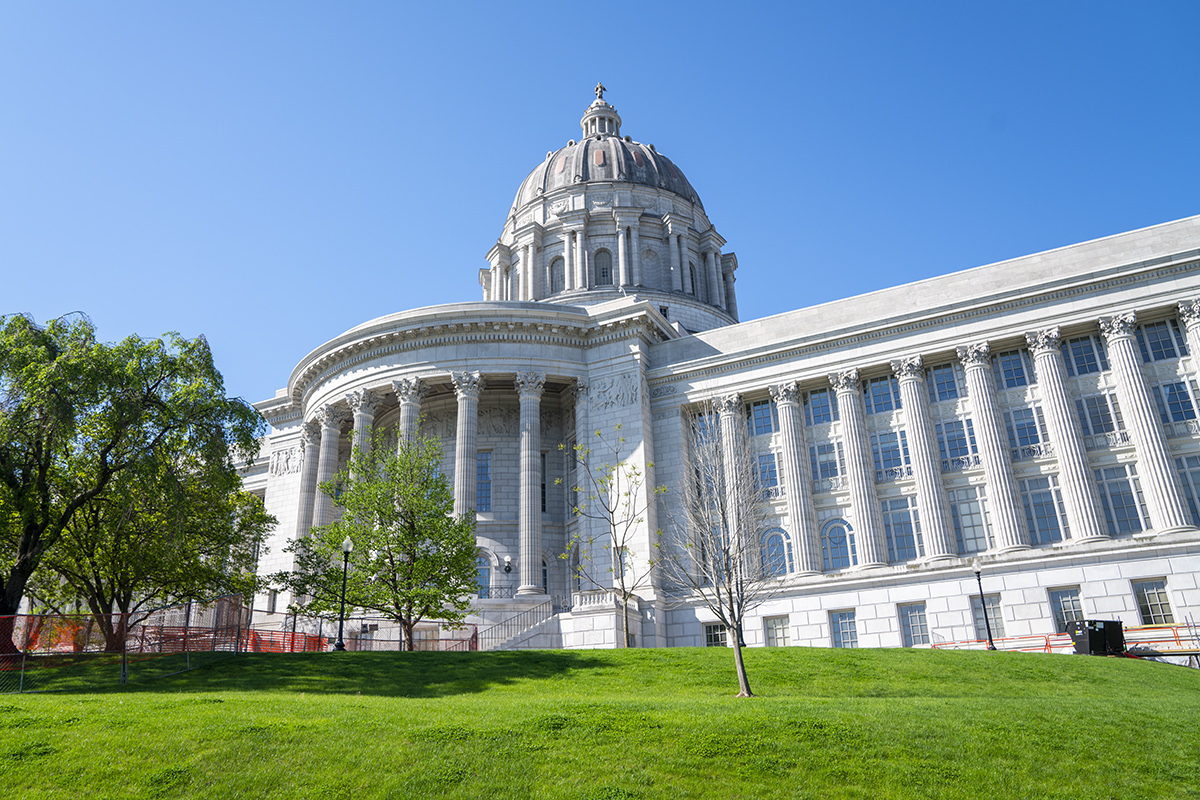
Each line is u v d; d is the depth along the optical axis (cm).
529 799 1510
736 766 1625
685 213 7825
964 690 2539
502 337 5284
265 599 5741
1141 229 4403
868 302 4938
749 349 4997
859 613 4294
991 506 4275
